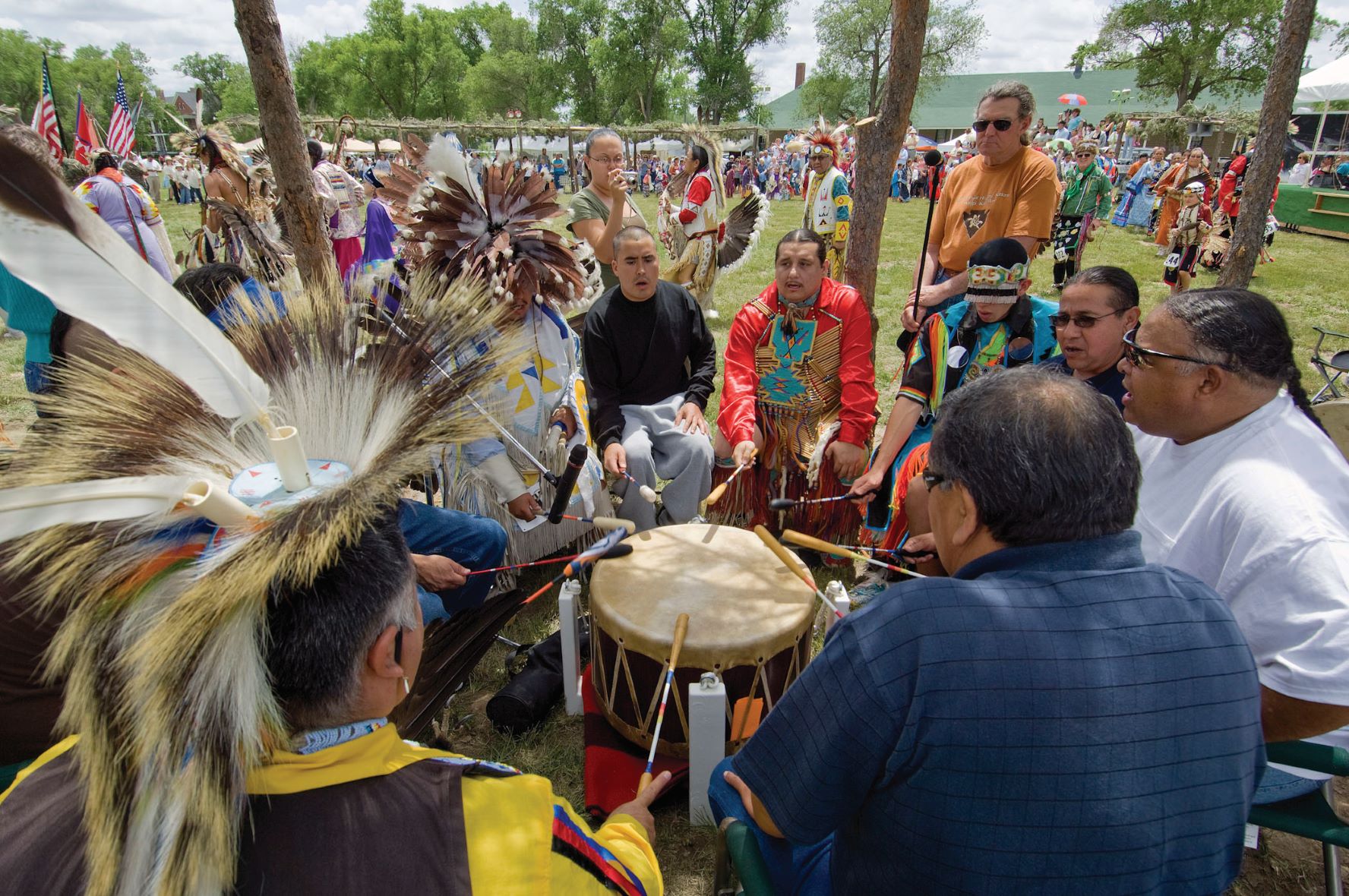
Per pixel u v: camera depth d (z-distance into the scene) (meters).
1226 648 1.09
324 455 1.11
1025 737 1.02
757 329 3.54
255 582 0.85
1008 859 1.05
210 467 1.08
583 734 2.63
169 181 22.38
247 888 0.86
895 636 1.08
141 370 1.14
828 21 43.66
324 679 0.92
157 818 0.87
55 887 0.88
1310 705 1.45
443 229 2.79
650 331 3.45
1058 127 26.31
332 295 1.26
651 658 2.18
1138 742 1.03
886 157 4.18
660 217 7.24
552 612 3.25
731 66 50.62
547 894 0.93
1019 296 3.00
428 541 2.52
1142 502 1.93
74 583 0.94
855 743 1.10
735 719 2.22
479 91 56.66
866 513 3.35
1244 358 1.66
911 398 3.14
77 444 1.07
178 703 0.85
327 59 56.62
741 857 1.37
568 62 55.53
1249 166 4.31
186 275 2.37
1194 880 1.07
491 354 1.20
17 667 1.43
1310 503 1.56
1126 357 1.83
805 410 3.57
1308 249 13.39
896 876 1.16
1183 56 38.12
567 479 2.60
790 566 2.41
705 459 3.38
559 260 2.93
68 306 0.97
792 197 25.48
